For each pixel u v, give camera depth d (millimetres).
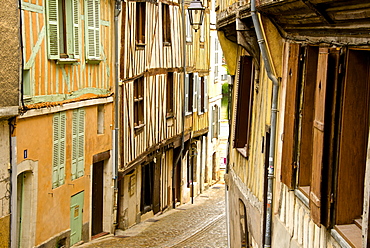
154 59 19438
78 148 14172
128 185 17781
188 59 23750
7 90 10883
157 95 19891
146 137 18688
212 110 29078
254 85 10031
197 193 26719
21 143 11523
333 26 5441
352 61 5105
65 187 13602
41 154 12406
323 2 5098
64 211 13609
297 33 6988
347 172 5254
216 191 28109
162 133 20469
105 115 15578
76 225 14305
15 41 11047
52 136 12875
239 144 10836
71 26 13398
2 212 10992
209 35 27344
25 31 11445
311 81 6434
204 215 20844
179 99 22578
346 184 5273
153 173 20500
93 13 14477
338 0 4797
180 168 24125
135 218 18641
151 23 18984
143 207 19656
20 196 12094
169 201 22562
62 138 13352
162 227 18156
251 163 9906
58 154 13188
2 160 10945
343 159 5227
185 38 22938
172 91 21672
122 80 16250
